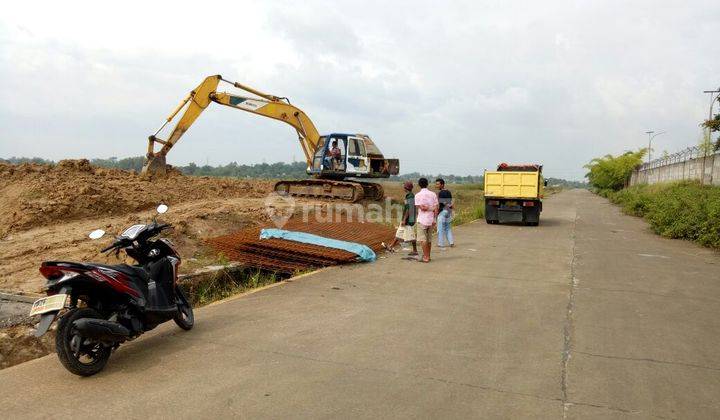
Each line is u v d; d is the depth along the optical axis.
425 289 9.02
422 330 6.62
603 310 7.78
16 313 7.70
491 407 4.45
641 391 4.84
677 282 10.00
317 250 11.52
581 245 15.34
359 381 4.96
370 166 26.20
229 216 15.66
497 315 7.39
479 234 17.88
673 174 42.69
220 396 4.62
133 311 5.72
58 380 5.03
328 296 8.44
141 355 5.72
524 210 20.94
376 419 4.20
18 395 4.67
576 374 5.23
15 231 14.70
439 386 4.87
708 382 5.09
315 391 4.73
